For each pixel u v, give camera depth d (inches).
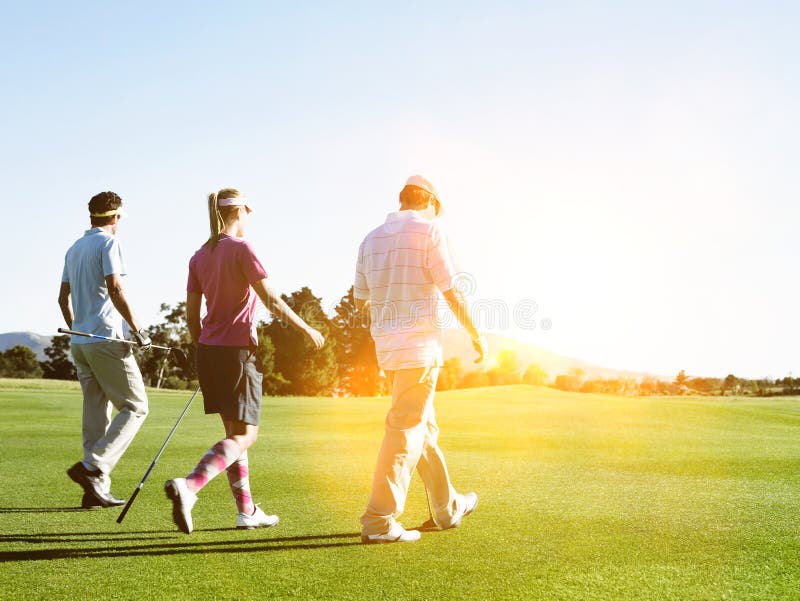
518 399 627.5
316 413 451.8
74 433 305.6
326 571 111.0
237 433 141.6
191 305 151.6
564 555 120.1
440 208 150.1
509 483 194.5
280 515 153.1
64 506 162.4
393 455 131.6
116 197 182.4
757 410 436.1
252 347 144.6
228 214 149.6
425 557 119.0
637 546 126.3
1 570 111.3
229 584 104.3
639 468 223.8
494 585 104.0
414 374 136.6
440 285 138.6
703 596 99.0
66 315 186.7
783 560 117.3
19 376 3218.5
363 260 146.9
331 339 2439.7
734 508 160.2
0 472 207.3
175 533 136.5
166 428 338.6
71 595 99.3
